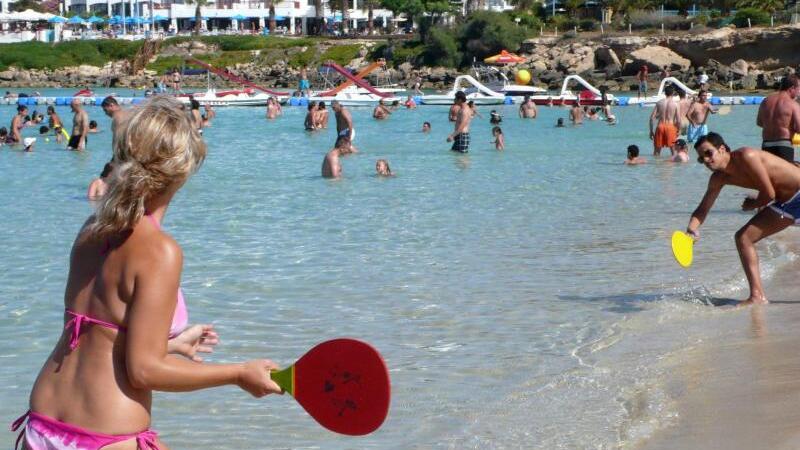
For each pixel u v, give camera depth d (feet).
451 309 27.30
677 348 22.76
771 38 214.07
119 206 10.08
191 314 26.71
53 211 47.37
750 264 27.17
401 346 23.50
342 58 274.57
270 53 286.25
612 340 23.75
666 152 80.59
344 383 10.12
